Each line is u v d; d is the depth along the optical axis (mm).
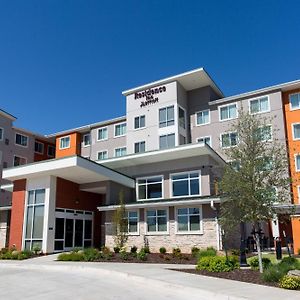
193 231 23156
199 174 25703
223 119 37938
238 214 14562
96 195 29906
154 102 39250
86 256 20672
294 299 8844
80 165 24062
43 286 12148
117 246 23719
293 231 23625
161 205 24188
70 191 27156
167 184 27000
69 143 50250
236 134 15555
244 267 14836
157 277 12734
